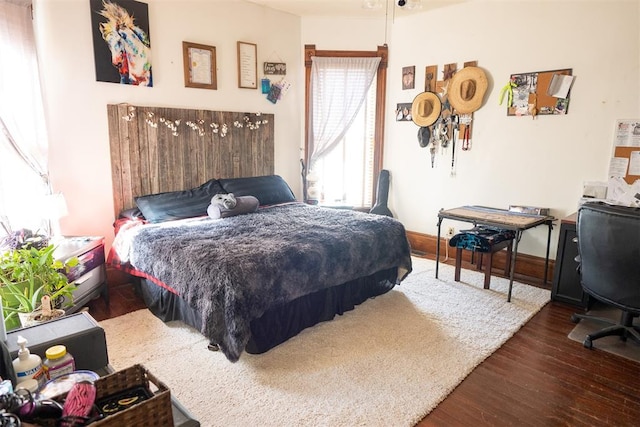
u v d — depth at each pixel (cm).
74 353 157
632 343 263
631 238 224
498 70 395
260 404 199
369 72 471
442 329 278
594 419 192
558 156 368
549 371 231
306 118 487
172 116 382
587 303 314
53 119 319
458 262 370
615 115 334
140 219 347
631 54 322
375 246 307
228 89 424
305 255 256
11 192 297
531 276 389
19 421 98
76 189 338
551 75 362
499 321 292
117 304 320
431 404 200
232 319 219
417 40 450
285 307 254
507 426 187
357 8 436
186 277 245
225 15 410
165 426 112
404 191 487
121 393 123
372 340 262
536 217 354
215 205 352
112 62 343
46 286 235
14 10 281
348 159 498
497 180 409
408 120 470
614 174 338
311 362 237
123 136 356
